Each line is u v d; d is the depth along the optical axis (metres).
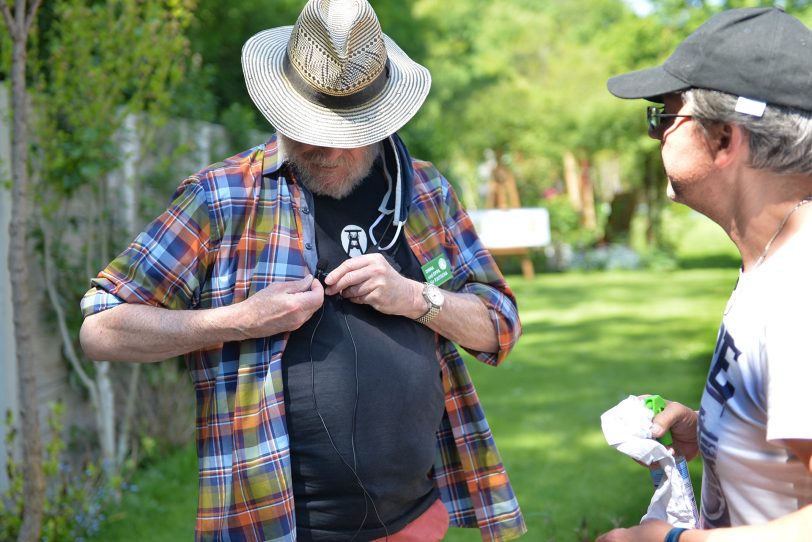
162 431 5.21
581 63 19.55
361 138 2.00
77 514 4.03
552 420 5.94
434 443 2.21
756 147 1.46
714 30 1.51
